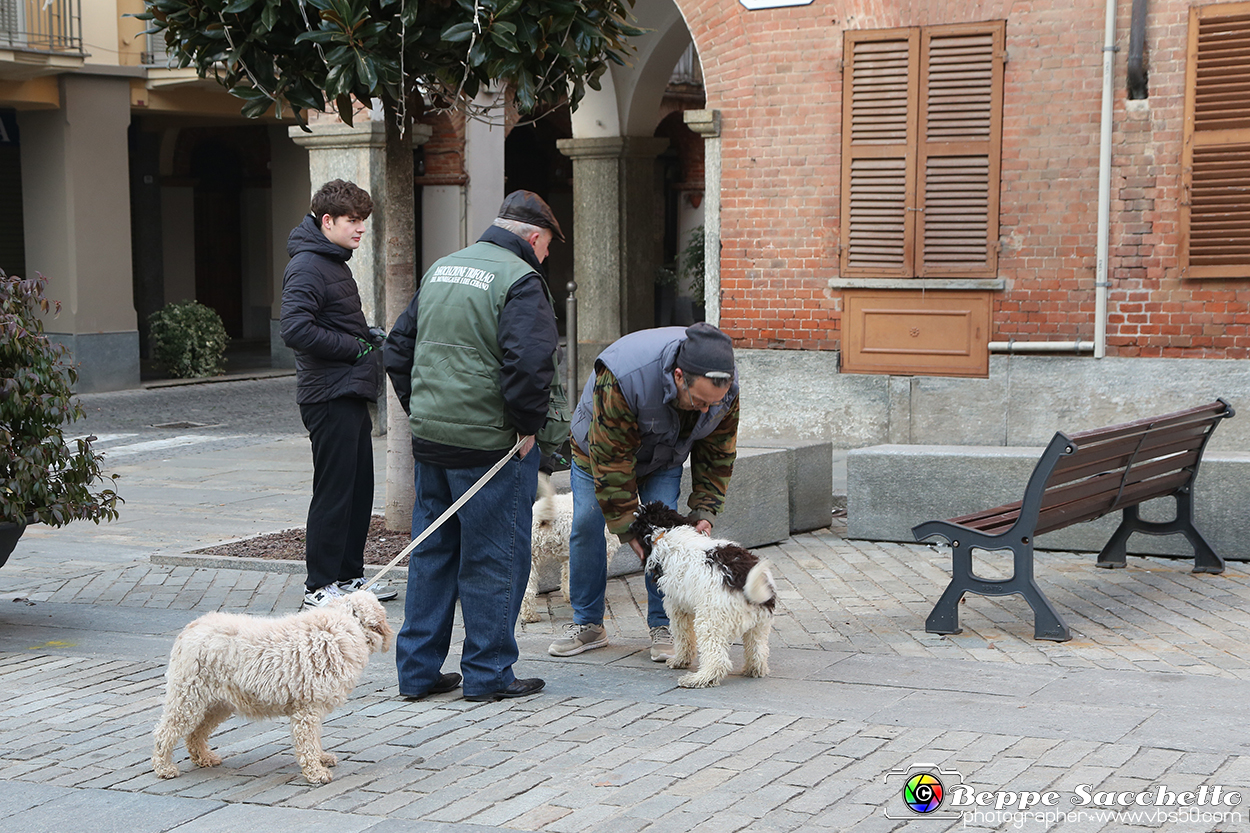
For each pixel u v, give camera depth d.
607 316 20.33
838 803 3.76
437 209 18.89
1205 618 6.31
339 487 6.31
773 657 5.66
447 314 4.86
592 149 19.98
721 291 12.78
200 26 6.64
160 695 5.20
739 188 12.60
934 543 8.32
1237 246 10.82
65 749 4.50
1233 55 10.66
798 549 8.28
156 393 19.77
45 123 19.39
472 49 6.38
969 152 11.67
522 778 4.07
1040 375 11.60
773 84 12.34
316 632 4.03
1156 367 11.19
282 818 3.76
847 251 12.19
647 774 4.07
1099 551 7.96
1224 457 7.77
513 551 5.02
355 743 4.51
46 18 18.55
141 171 24.20
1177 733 4.38
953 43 11.61
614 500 5.29
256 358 25.28
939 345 11.95
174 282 26.59
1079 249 11.40
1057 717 4.61
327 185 6.34
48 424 6.36
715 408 5.32
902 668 5.42
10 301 6.21
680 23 18.70
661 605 5.72
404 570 7.12
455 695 5.16
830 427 12.44
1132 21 10.95
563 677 5.39
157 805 3.89
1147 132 11.04
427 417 4.89
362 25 6.24
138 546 8.65
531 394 4.73
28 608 6.84
